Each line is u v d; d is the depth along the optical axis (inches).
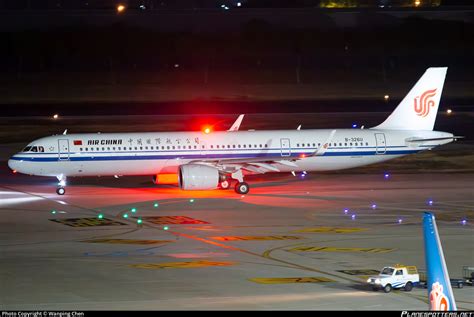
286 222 6958.7
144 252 5723.4
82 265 5280.5
